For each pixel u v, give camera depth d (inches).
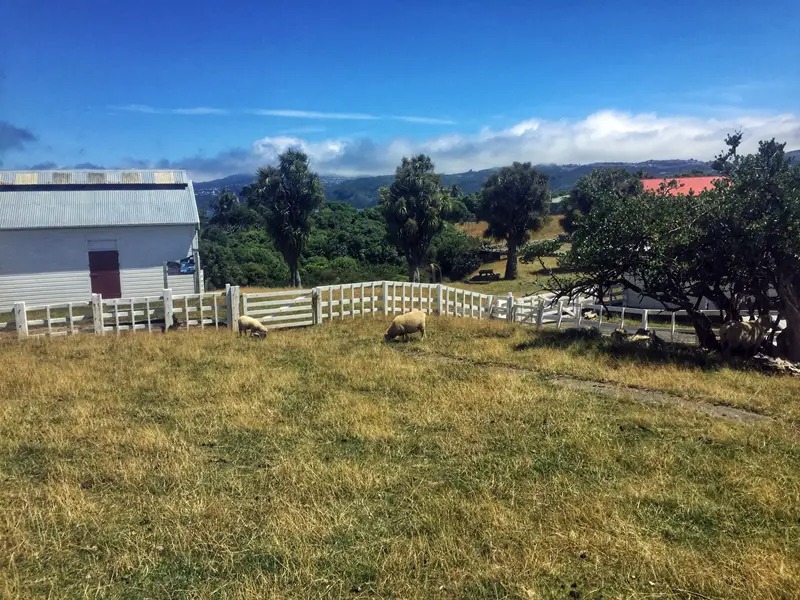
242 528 198.5
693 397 354.0
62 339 536.4
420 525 199.3
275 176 1310.3
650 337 568.7
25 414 319.9
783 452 260.5
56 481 234.7
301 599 161.0
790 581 163.2
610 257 523.8
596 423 300.5
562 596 162.4
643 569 172.2
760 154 465.1
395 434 287.9
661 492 221.1
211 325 623.8
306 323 644.1
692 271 516.1
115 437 281.6
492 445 272.2
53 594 166.1
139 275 943.7
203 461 255.0
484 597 161.8
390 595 163.3
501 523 198.2
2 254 872.3
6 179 941.8
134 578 173.5
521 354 480.1
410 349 520.1
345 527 198.4
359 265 1865.2
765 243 458.0
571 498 217.5
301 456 259.6
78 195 951.0
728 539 189.8
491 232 1793.8
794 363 471.8
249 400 343.6
